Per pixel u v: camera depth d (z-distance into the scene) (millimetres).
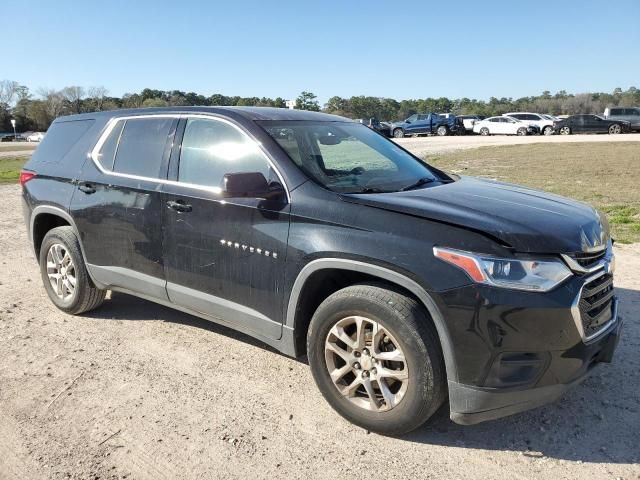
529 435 3258
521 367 2896
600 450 3102
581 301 2947
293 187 3525
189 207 3988
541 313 2816
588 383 3826
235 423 3400
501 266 2834
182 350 4438
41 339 4672
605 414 3449
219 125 4051
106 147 4773
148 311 5320
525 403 2961
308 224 3379
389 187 3742
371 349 3193
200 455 3092
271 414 3504
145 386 3855
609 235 3623
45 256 5273
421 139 36656
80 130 5102
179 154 4211
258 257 3613
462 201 3377
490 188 3928
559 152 22406
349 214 3256
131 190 4387
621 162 18000
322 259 3283
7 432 3324
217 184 3902
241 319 3846
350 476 2908
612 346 3238
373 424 3232
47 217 5285
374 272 3096
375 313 3102
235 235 3725
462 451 3115
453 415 3023
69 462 3037
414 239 3010
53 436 3277
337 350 3338
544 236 2971
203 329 4863
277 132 3916
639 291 5629
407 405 3072
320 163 3826
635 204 10391
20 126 117125
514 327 2820
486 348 2852
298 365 4180
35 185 5262
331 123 4500
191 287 4102
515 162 18953
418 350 2982
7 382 3928
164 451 3127
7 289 6066
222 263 3836
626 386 3777
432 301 2920
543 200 3643
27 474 2941
